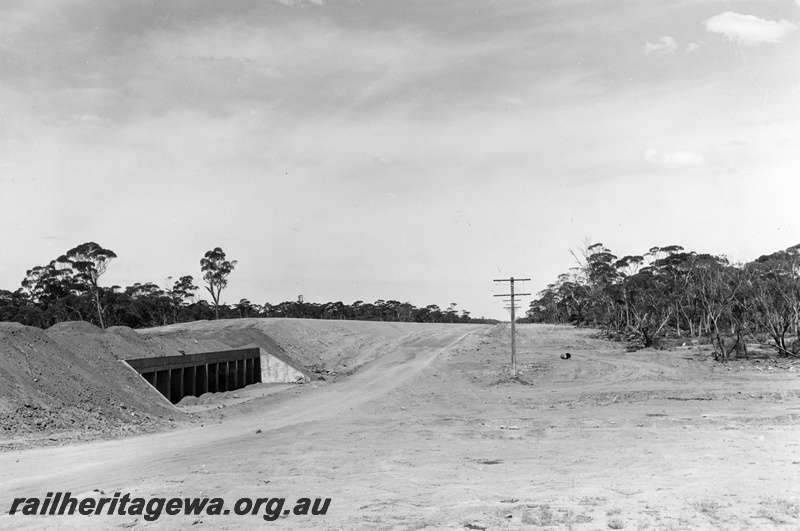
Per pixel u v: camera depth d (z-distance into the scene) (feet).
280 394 182.60
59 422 106.01
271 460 75.46
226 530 47.03
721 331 327.67
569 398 158.51
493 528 43.80
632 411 126.21
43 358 123.44
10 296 328.29
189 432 116.57
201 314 451.53
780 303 262.88
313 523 47.65
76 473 71.67
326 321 424.87
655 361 242.37
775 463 65.67
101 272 318.45
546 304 536.01
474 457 76.28
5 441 91.66
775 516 43.80
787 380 181.06
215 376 188.03
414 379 215.10
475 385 200.23
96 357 139.95
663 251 389.39
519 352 287.07
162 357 157.58
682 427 99.14
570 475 63.46
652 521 43.65
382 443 89.76
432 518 47.60
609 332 356.38
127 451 88.12
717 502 48.62
